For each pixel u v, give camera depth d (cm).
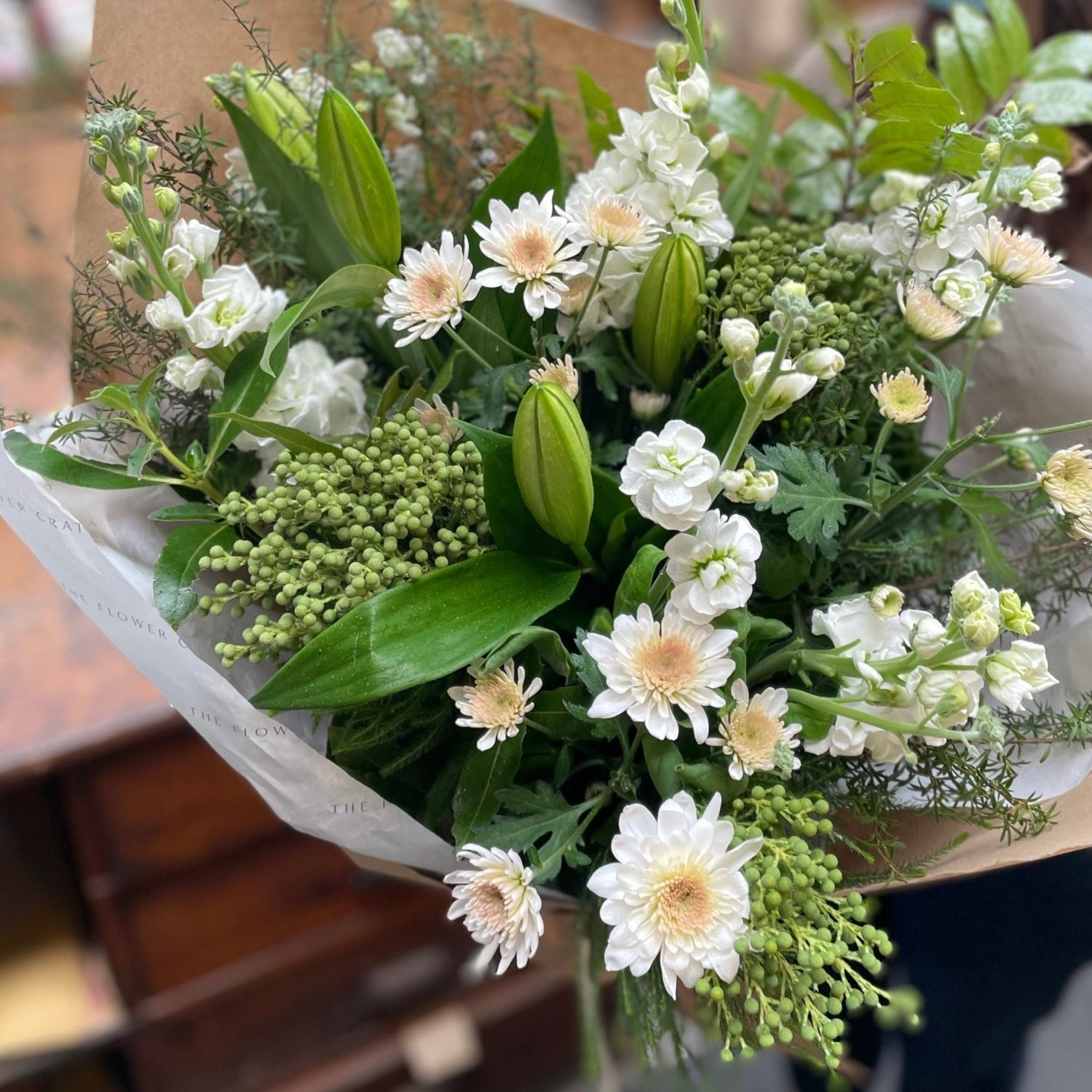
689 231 56
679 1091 63
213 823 101
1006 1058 75
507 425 59
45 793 100
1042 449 57
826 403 56
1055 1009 75
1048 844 53
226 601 52
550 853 49
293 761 52
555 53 76
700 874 45
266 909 108
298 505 51
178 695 52
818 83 85
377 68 69
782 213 75
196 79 63
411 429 53
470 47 70
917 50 56
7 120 87
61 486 55
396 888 113
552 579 53
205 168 60
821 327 54
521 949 47
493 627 50
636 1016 56
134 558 56
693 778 49
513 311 58
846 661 50
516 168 59
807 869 47
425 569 53
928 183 61
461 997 123
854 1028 74
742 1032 48
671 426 48
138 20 60
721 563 48
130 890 100
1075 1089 78
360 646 48
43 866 106
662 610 51
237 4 65
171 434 62
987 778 55
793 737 50
